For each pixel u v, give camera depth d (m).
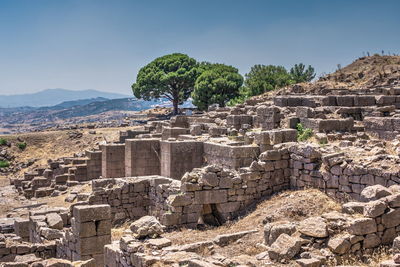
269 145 22.12
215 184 18.47
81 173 38.69
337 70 66.12
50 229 19.31
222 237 14.37
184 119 41.31
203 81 74.88
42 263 14.66
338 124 26.23
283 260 11.38
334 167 17.38
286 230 12.68
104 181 22.33
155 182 21.39
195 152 26.17
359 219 11.89
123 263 13.38
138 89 86.31
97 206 16.62
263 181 19.36
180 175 26.12
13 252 17.95
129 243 13.25
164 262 11.87
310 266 10.88
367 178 16.03
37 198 36.94
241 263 11.60
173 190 19.42
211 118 40.66
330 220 12.34
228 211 18.69
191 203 18.22
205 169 18.66
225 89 74.38
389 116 28.78
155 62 86.75
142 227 13.77
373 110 29.59
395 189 13.53
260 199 19.22
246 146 22.56
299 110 28.08
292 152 19.59
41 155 62.81
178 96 86.88
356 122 28.17
